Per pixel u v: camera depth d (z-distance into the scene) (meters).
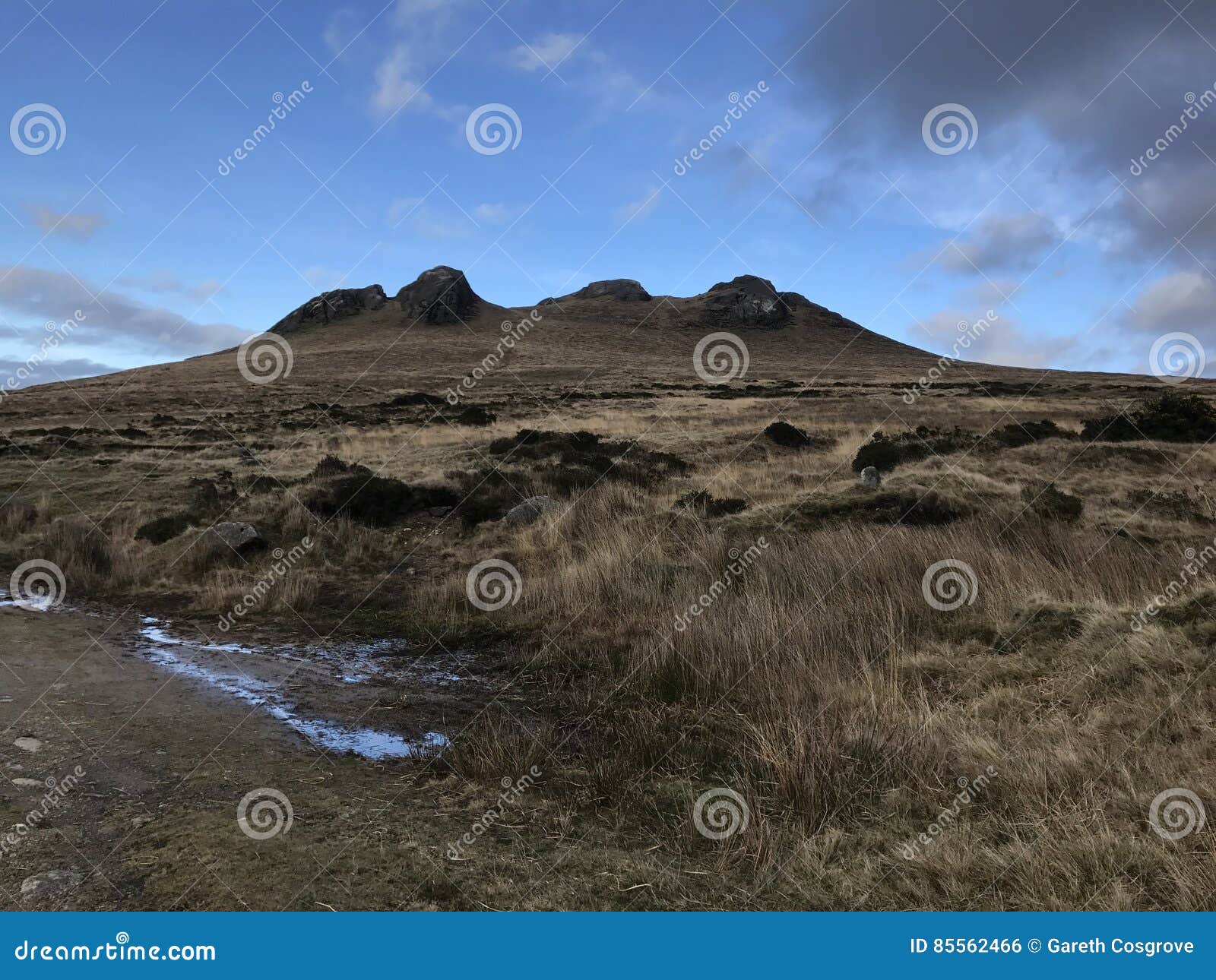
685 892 3.64
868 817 4.21
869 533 9.88
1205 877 3.37
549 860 3.94
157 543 13.01
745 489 15.55
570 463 18.33
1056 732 4.89
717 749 5.25
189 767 4.97
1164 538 11.02
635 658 7.20
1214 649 5.79
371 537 13.03
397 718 6.16
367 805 4.54
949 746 4.80
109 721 5.69
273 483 17.69
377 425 31.34
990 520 10.91
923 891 3.54
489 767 4.94
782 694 5.96
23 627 8.38
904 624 7.22
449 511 14.78
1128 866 3.53
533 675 7.25
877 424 26.58
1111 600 7.50
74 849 3.88
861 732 4.95
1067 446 18.98
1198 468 16.59
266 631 8.83
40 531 13.70
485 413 31.92
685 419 29.88
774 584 8.55
